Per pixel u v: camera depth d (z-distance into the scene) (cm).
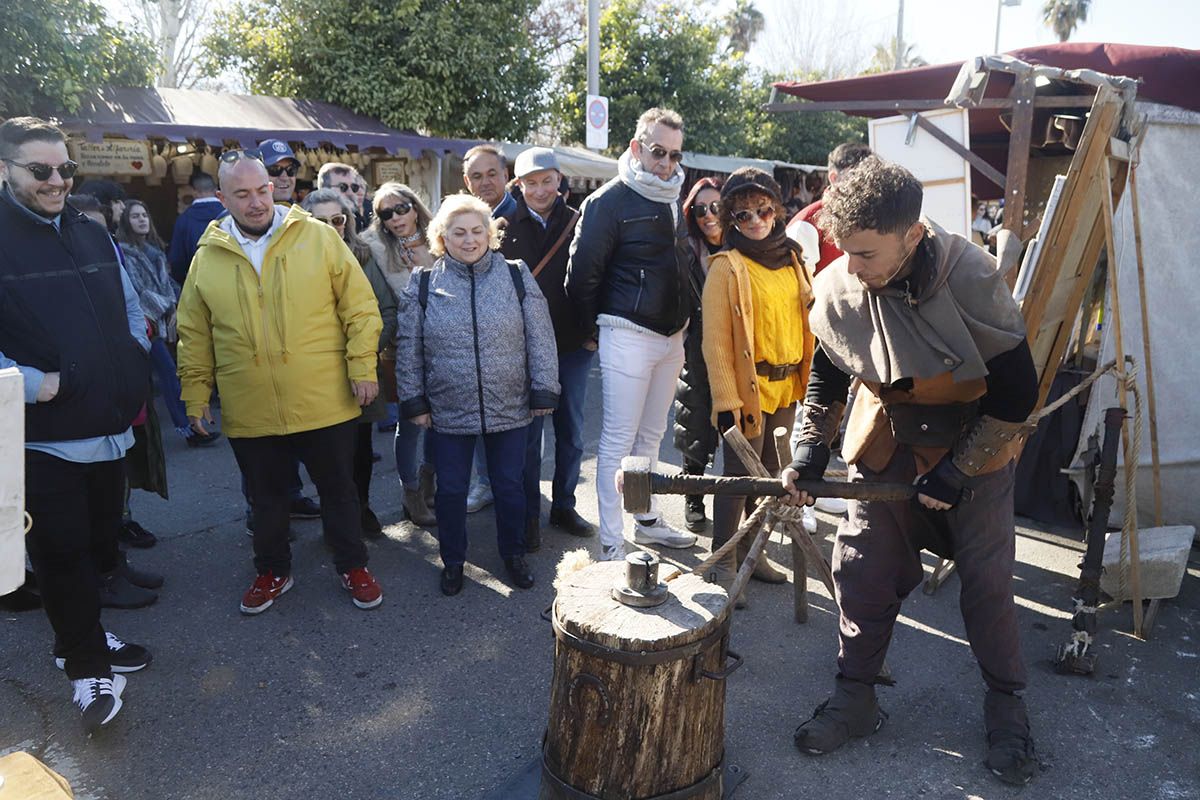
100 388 266
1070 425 423
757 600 353
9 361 251
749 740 261
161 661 306
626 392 350
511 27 1171
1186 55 408
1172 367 408
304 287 318
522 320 354
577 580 225
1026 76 339
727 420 323
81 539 264
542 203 402
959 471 219
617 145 1488
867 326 219
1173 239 402
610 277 350
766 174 322
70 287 262
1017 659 246
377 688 290
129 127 738
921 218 207
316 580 371
